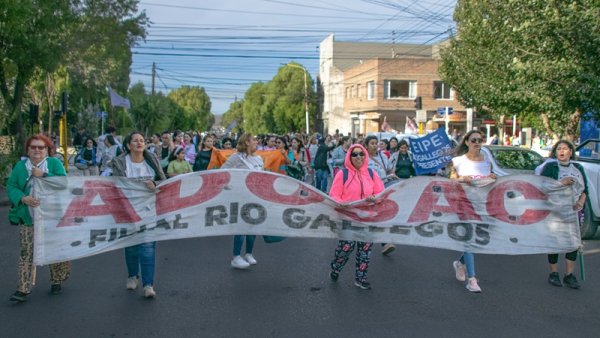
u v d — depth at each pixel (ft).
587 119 46.93
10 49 61.00
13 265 26.03
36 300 20.63
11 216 20.21
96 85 121.60
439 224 22.66
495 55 53.98
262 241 32.04
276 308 19.84
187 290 21.97
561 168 23.68
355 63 210.38
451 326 18.19
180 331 17.61
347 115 186.19
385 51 209.87
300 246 30.58
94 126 138.10
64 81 116.78
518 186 22.63
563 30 39.47
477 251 22.54
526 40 43.37
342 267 23.34
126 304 20.21
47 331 17.56
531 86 44.39
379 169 30.81
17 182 20.13
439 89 159.43
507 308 20.07
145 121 160.04
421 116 93.40
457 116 149.07
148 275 20.95
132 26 77.36
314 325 18.17
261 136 72.54
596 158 38.86
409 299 21.02
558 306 20.36
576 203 22.63
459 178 22.67
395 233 22.50
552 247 22.68
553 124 56.03
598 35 38.65
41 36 61.62
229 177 22.45
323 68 220.23
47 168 20.54
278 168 38.47
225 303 20.36
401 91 158.81
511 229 22.70
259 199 22.67
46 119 138.51
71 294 21.38
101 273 24.54
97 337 17.11
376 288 22.47
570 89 40.63
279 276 24.13
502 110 58.75
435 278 24.09
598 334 17.62
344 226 22.65
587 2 39.83
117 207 20.92
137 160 21.75
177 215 21.84
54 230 20.06
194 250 29.37
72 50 71.41
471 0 65.26
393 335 17.37
